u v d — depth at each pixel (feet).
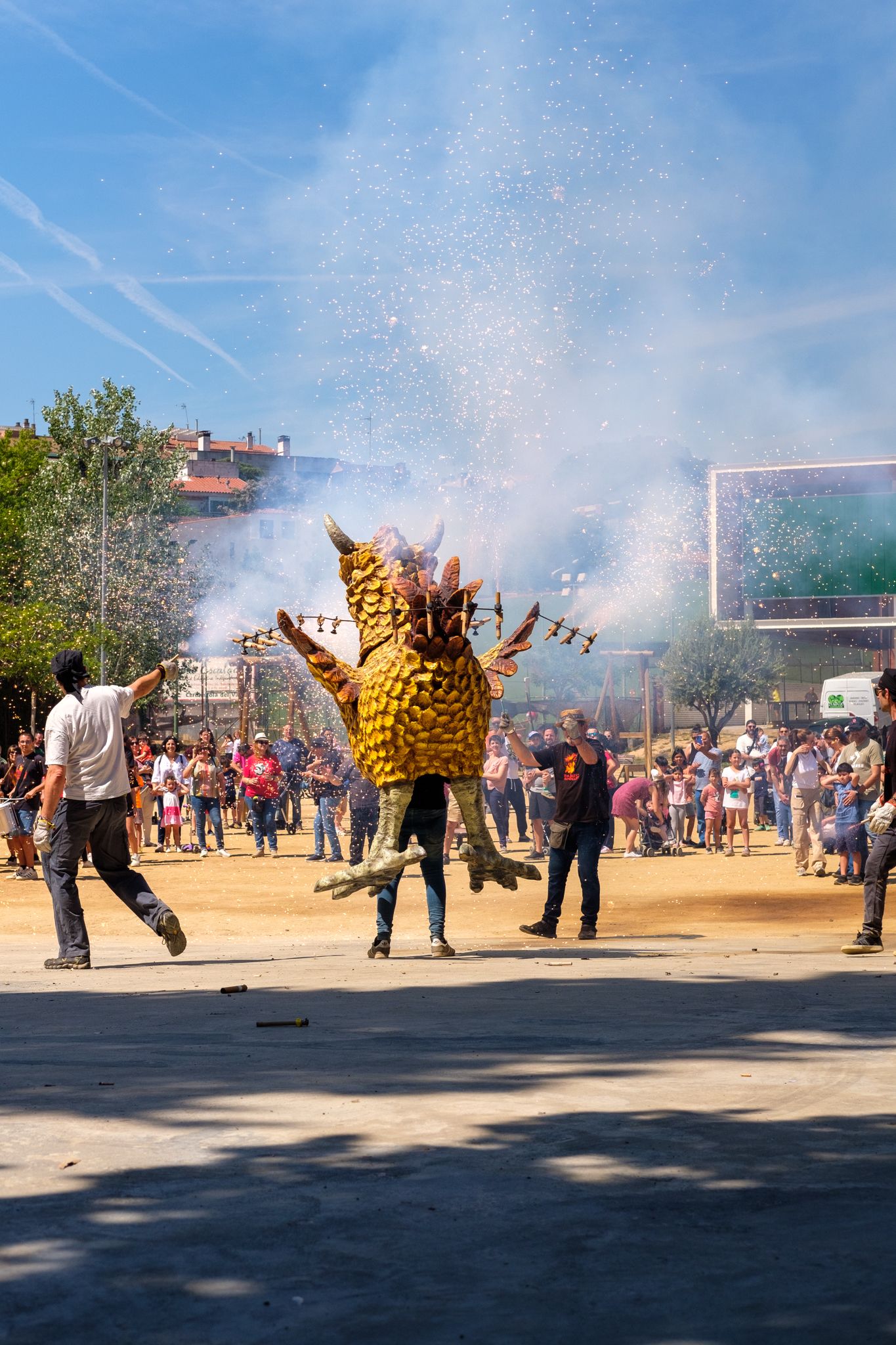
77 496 167.53
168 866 62.28
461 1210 8.21
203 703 144.15
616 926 37.63
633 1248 7.51
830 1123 10.46
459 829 60.44
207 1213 8.16
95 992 20.21
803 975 21.34
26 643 121.19
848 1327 6.39
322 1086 11.95
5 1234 7.77
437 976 22.06
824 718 137.49
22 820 55.26
